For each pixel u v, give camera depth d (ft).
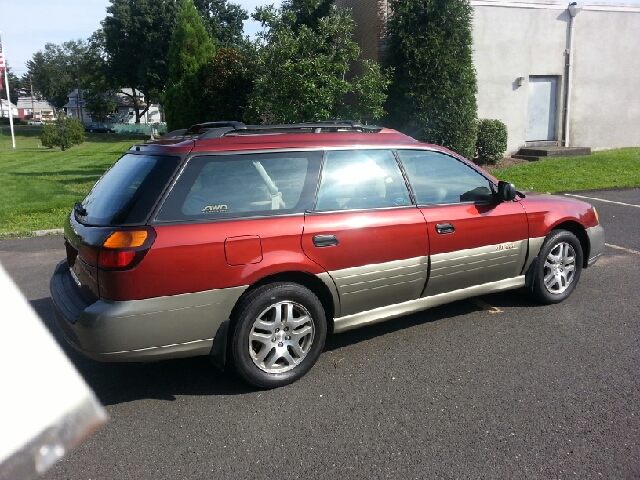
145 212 11.87
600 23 55.21
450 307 18.42
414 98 44.34
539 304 18.33
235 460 10.37
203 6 183.11
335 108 40.57
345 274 13.92
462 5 44.50
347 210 14.07
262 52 39.55
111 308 11.41
